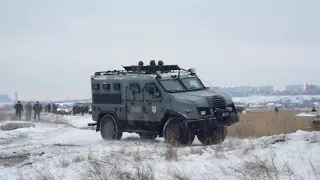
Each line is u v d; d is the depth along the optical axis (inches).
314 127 634.2
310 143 400.2
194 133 609.3
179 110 616.4
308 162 338.3
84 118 1791.3
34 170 424.2
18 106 1572.3
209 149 453.7
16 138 813.9
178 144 567.5
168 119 633.6
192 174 346.9
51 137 842.2
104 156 454.9
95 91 743.1
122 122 707.4
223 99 631.8
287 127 673.0
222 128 627.2
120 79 701.9
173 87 647.8
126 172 362.6
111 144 619.8
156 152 471.5
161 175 353.7
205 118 602.5
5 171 441.7
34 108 1572.3
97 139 774.5
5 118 1594.5
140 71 690.2
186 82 665.6
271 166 336.5
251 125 723.4
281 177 312.7
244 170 340.2
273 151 384.8
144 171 357.4
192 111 605.0
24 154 568.7
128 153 462.3
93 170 382.0
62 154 508.1
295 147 390.3
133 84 679.7
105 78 727.1
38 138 825.5
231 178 326.6
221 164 369.4
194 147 475.8
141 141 677.3
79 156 469.7
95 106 742.5
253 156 378.3
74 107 2453.2
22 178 397.4
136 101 677.9
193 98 614.2
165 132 624.7
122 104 700.0
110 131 725.3
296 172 319.6
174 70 716.7
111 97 717.3
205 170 357.1
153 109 653.3
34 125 1109.7
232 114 633.6
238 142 483.2
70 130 1001.5
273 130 667.4
